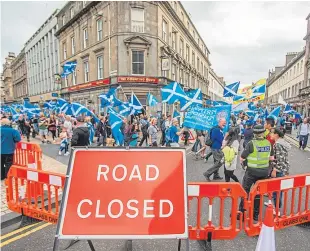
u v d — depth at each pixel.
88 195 2.40
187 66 31.83
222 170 7.60
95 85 23.52
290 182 3.60
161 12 22.48
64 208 2.34
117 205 2.38
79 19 26.00
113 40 20.84
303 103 35.34
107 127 12.52
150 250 3.26
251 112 17.50
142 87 20.86
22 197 4.10
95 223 2.31
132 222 2.33
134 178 2.49
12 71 68.12
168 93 9.76
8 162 5.93
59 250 3.24
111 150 2.58
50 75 38.28
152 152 2.60
